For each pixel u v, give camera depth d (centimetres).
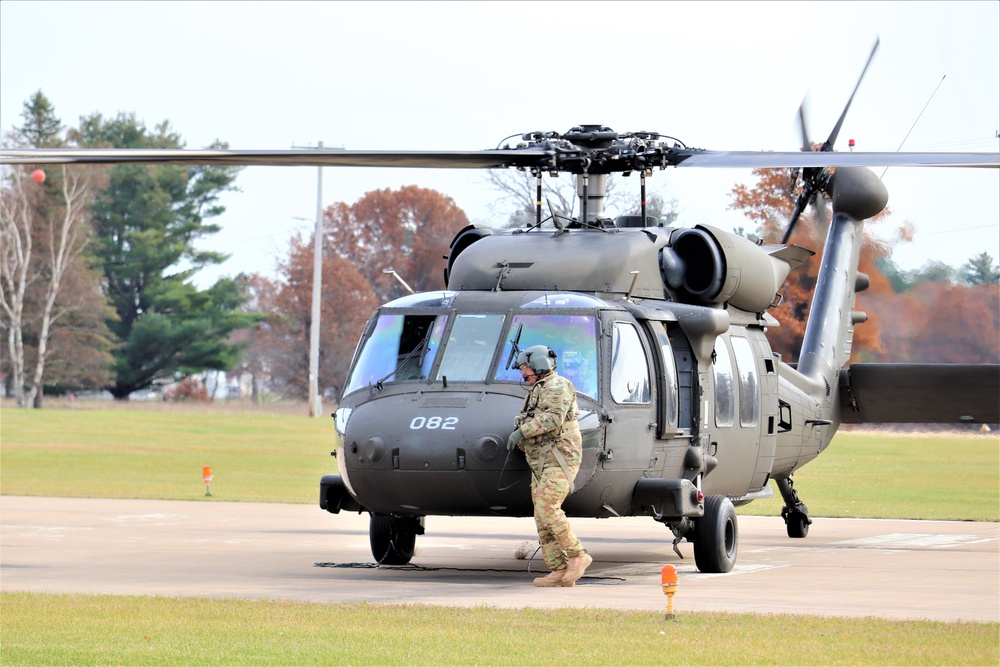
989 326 10931
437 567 4000
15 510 6141
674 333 3934
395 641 2528
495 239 3959
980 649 2477
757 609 3041
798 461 4944
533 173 3947
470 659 2369
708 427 3934
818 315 5194
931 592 3425
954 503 6944
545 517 3381
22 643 2536
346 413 3600
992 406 5031
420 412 3450
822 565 4162
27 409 19788
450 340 3619
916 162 3256
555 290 3778
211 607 2944
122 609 2916
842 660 2378
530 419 3344
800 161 3459
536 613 2856
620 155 3941
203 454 10750
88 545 4644
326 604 2995
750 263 4188
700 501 3725
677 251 4103
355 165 3631
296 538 4956
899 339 11012
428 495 3416
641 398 3644
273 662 2355
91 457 10256
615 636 2586
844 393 5212
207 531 5219
